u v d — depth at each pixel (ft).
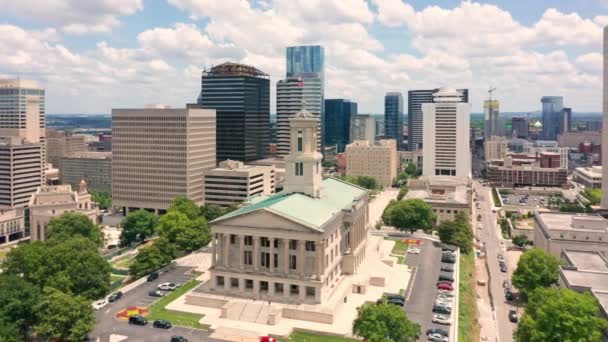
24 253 617.62
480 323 603.26
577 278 572.51
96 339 510.17
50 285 569.64
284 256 605.31
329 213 654.94
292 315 570.05
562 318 455.22
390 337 450.71
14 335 463.42
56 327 478.18
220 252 627.46
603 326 451.12
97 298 615.57
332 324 554.87
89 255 618.03
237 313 568.41
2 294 491.31
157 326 543.80
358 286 655.35
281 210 613.52
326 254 617.62
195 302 609.83
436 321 563.07
